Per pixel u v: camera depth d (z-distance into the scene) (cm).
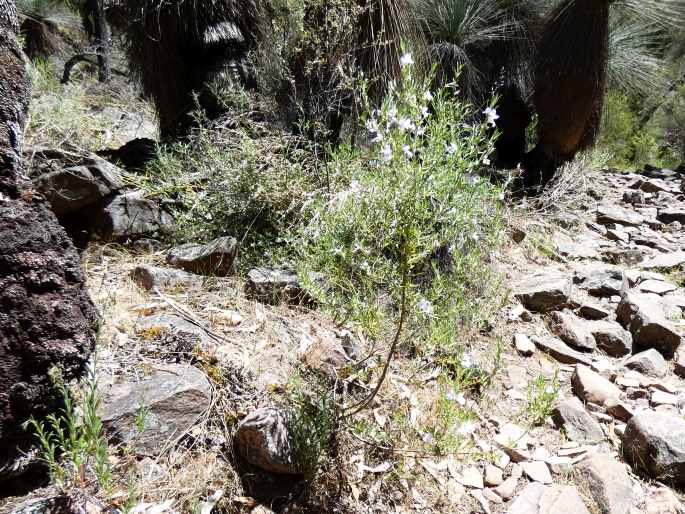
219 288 263
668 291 371
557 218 468
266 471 182
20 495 148
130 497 140
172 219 305
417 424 211
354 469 194
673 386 275
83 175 275
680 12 533
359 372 219
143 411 153
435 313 207
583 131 495
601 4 450
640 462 223
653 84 604
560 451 225
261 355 221
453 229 207
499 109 537
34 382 147
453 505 194
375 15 360
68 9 821
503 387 257
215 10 382
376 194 199
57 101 367
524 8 529
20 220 154
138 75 413
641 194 595
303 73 354
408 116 201
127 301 234
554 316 323
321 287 216
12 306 147
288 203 303
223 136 329
